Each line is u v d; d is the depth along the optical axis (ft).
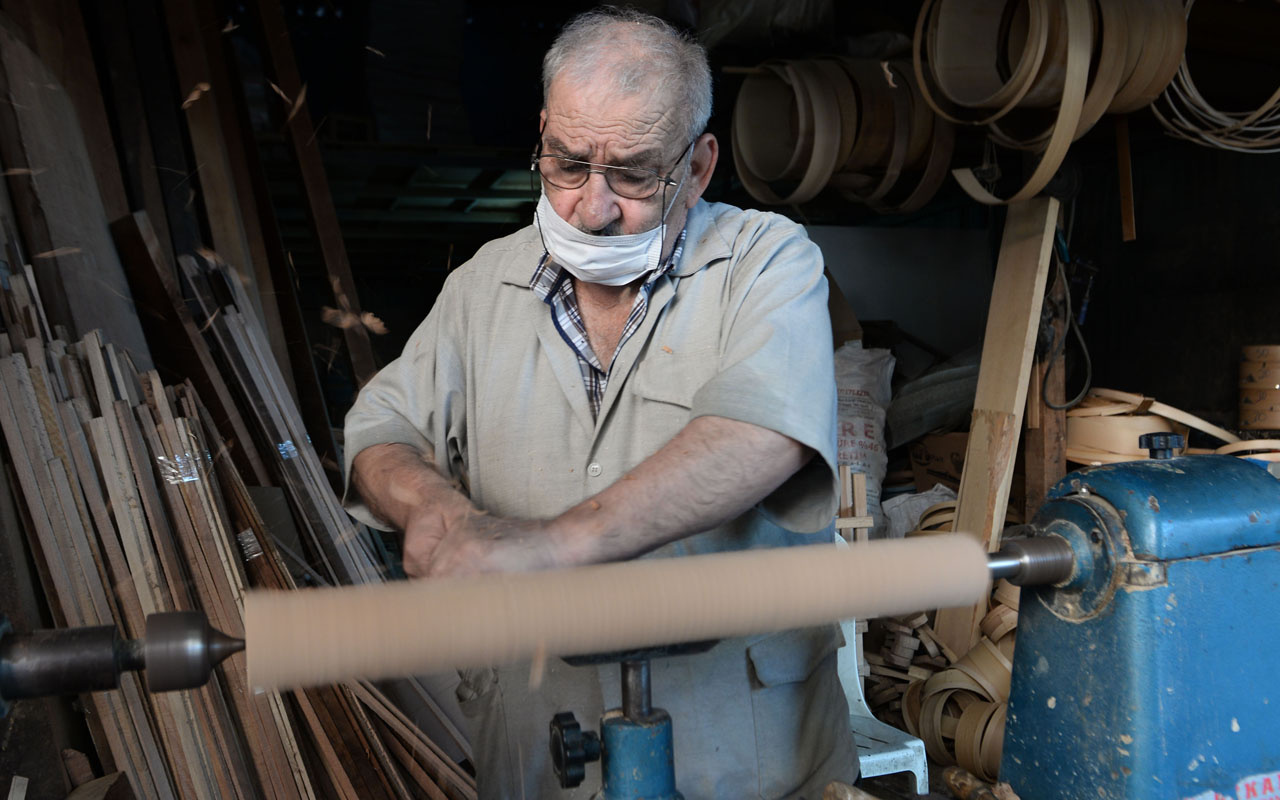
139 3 10.33
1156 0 9.96
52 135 7.82
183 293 9.49
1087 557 3.49
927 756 9.79
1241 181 15.08
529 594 2.19
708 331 3.99
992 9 10.48
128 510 5.79
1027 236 10.94
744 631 2.34
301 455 8.29
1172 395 16.48
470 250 20.16
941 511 11.50
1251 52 12.57
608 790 3.02
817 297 3.87
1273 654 3.50
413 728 7.04
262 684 2.06
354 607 2.11
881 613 2.46
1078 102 9.46
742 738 4.11
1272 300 14.71
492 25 19.34
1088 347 18.02
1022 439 11.66
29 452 5.37
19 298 6.02
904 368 15.92
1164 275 16.51
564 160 3.71
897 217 19.07
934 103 10.87
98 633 2.42
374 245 19.77
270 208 11.50
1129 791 3.35
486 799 4.59
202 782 5.48
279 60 12.19
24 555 5.29
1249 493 3.55
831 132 11.98
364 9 15.38
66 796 4.92
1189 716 3.34
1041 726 3.68
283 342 10.86
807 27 14.82
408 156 14.85
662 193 3.79
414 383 4.40
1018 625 3.83
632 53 3.67
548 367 4.18
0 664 2.35
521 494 4.16
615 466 4.04
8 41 7.53
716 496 3.20
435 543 3.26
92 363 6.13
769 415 3.29
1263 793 3.44
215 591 6.18
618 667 4.11
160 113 10.21
